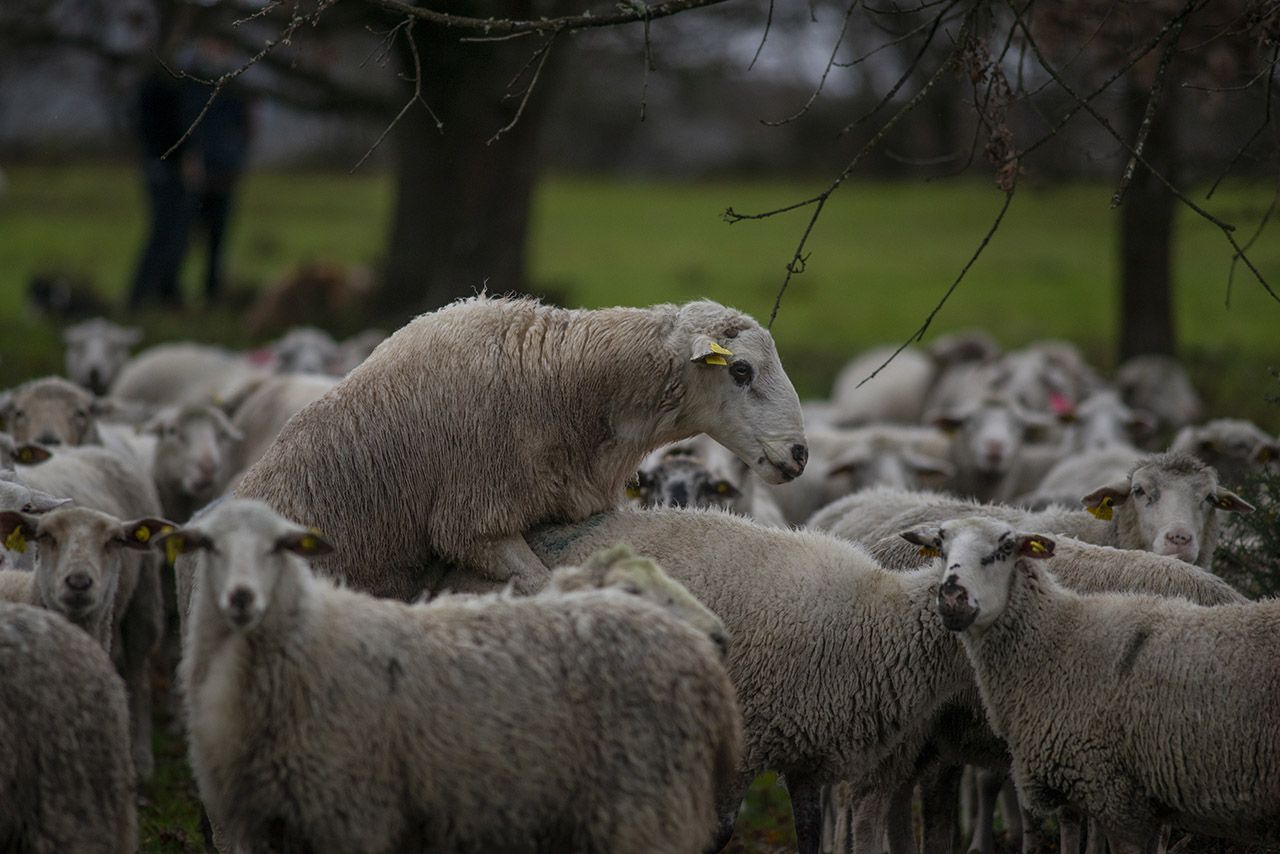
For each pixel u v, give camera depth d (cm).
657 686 789
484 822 770
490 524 987
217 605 759
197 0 2138
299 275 2998
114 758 795
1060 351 2375
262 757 754
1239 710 863
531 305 1042
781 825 1223
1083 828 1079
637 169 8625
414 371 1002
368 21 2253
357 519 985
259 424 1664
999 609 921
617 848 776
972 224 6406
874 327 3938
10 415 1499
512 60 2516
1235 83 1483
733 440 1016
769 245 5875
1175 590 1002
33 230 5594
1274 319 3791
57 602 913
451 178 2723
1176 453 1141
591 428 1010
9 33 2450
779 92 8175
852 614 966
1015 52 1658
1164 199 2531
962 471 1753
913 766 1027
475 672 773
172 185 3117
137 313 3105
